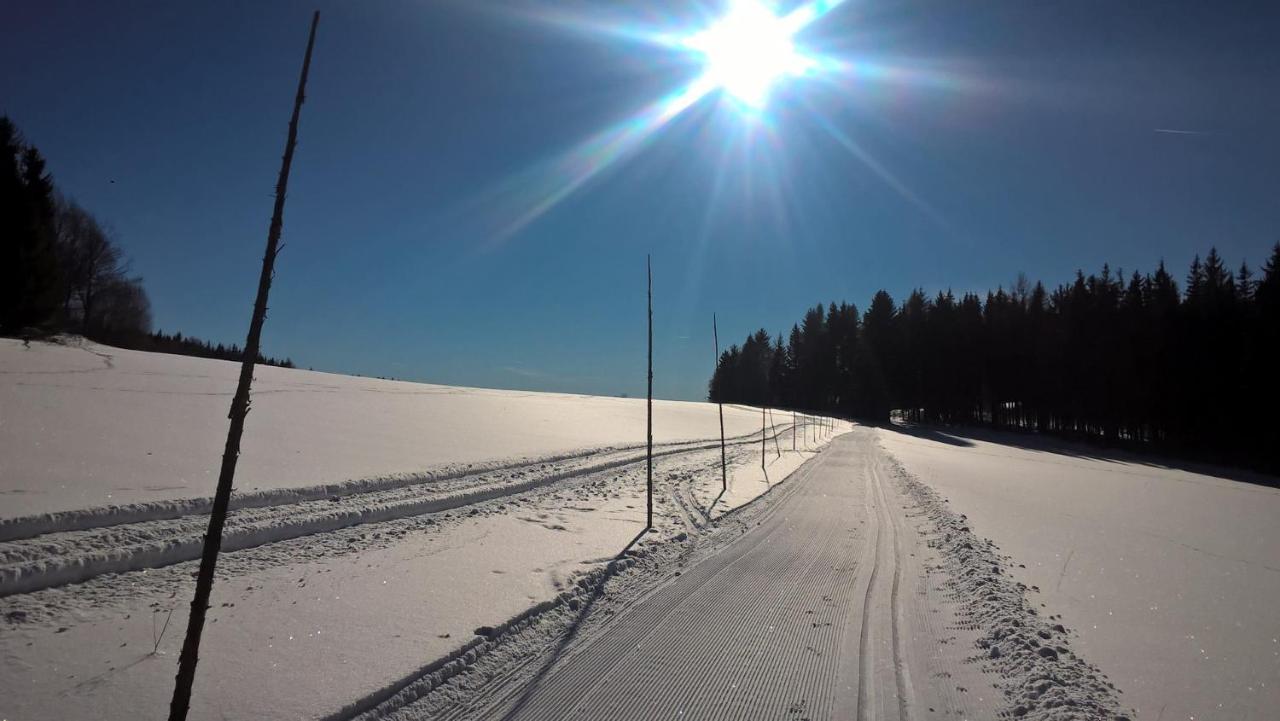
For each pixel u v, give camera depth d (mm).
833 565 8906
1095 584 8523
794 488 17422
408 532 8805
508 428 22438
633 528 10414
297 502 9047
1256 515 18203
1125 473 32656
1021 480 23531
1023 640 5812
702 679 5059
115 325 49281
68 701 3873
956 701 4766
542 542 8922
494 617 5910
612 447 20781
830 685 5008
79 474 8250
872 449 35438
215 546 2977
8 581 5305
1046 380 66000
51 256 33125
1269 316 49781
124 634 4887
